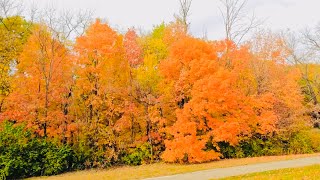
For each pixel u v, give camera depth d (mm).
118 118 28812
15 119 25594
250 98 29516
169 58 28422
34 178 22922
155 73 29188
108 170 24828
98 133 26828
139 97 28453
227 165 21969
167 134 28000
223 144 29109
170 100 28484
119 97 28422
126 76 28969
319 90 42312
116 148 27438
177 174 18766
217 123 26578
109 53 27562
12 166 22766
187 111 25844
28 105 25234
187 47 27797
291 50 41938
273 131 31422
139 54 29156
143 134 29062
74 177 21828
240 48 32094
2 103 26875
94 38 27547
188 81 27469
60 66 27703
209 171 19219
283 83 32562
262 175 15195
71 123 26797
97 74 27328
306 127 33375
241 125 27938
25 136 24484
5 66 28703
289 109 32750
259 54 33875
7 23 33188
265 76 32531
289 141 31844
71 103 27766
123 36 31812
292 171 15742
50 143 25328
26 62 27828
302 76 41188
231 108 27031
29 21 35531
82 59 27547
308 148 31344
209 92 25672
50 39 28297
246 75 32438
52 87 27000
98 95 27391
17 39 32219
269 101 30141
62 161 24938
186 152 25234
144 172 21125
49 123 26797
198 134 27906
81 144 26312
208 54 28516
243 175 15906
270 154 30297
